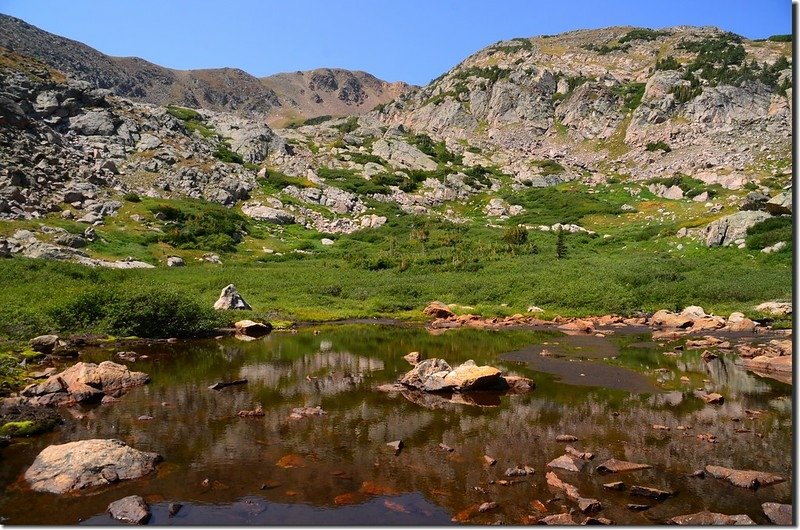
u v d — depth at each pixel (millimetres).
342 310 36312
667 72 108312
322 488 8617
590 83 117625
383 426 11992
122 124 75188
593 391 15477
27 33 188000
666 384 16375
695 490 8570
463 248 57906
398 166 97625
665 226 58812
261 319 30828
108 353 20422
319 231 69312
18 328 21141
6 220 44969
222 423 12008
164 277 40844
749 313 30734
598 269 43250
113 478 8773
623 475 9188
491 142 114188
